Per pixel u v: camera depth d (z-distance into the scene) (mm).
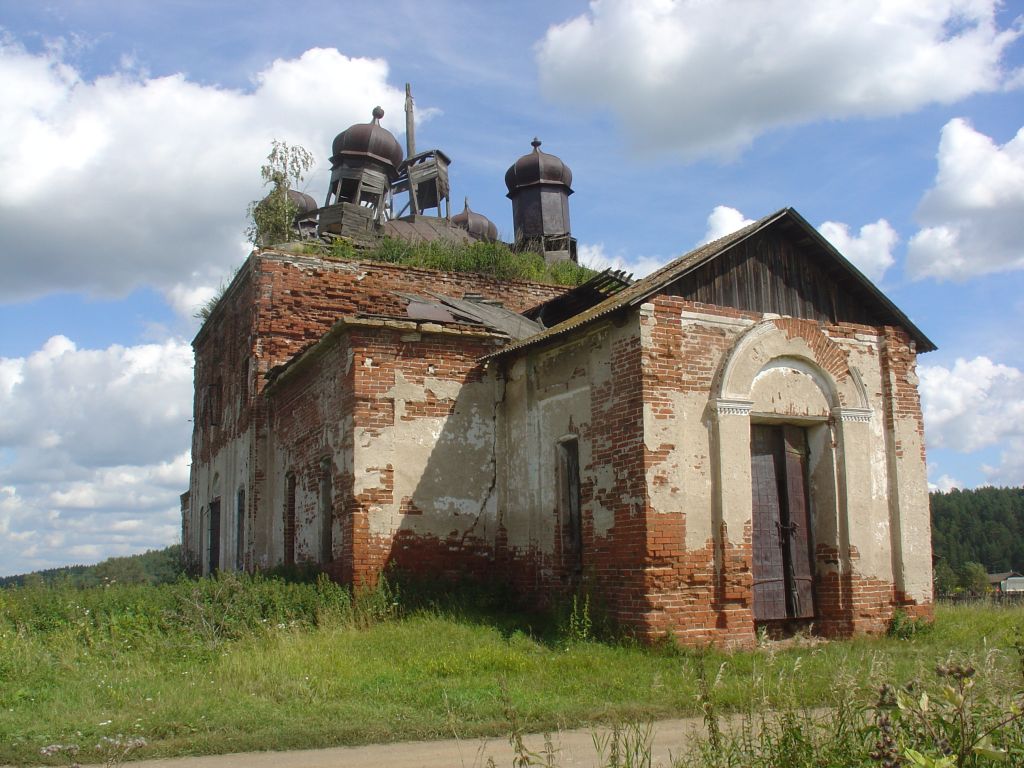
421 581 13953
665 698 8719
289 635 11680
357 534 13852
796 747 5066
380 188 30250
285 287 19391
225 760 6812
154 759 6844
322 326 19531
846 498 12836
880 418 13523
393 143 30578
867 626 12656
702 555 11578
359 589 13555
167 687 8961
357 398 14227
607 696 8898
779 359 12805
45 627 11531
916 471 13578
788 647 11867
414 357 14773
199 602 12227
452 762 6672
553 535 13383
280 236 24234
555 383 13672
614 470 12016
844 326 13477
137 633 11375
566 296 18766
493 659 10094
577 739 7383
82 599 12055
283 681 9172
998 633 12844
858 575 12703
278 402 18906
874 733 5059
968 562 55188
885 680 5605
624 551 11633
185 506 30078
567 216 32938
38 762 6680
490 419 15188
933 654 11047
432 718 7938
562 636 11742
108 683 9117
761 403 12523
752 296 12828
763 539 12547
